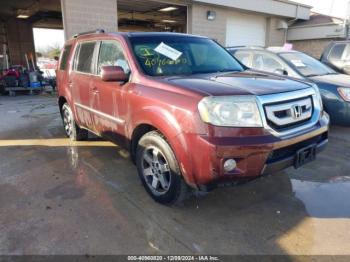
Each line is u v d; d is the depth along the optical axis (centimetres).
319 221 306
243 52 720
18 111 909
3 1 1538
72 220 310
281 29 1739
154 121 310
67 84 531
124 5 1460
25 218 314
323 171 428
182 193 312
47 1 1534
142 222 307
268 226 299
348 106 558
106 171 433
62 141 578
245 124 269
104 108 412
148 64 363
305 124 312
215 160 263
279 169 291
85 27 996
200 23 1319
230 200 349
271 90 293
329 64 804
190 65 392
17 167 450
